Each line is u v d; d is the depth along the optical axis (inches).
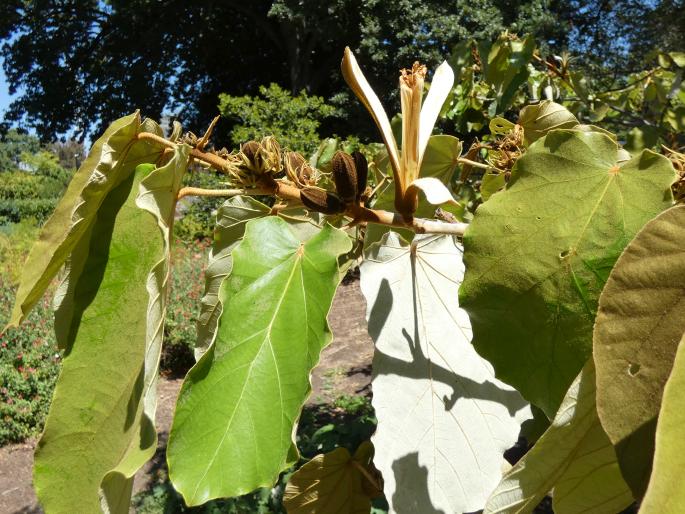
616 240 10.3
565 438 9.2
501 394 13.7
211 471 9.1
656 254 8.0
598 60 167.5
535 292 10.5
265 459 9.3
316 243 11.1
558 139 10.9
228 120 346.6
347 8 272.2
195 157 12.3
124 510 9.4
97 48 343.6
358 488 23.6
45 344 113.2
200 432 9.3
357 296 181.5
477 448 13.3
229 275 10.7
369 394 109.1
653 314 7.8
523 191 11.0
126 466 8.4
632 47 262.1
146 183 10.5
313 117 253.0
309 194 12.1
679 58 48.1
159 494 70.9
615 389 7.7
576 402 8.9
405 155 12.0
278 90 224.7
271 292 10.7
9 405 102.2
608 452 9.4
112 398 10.1
